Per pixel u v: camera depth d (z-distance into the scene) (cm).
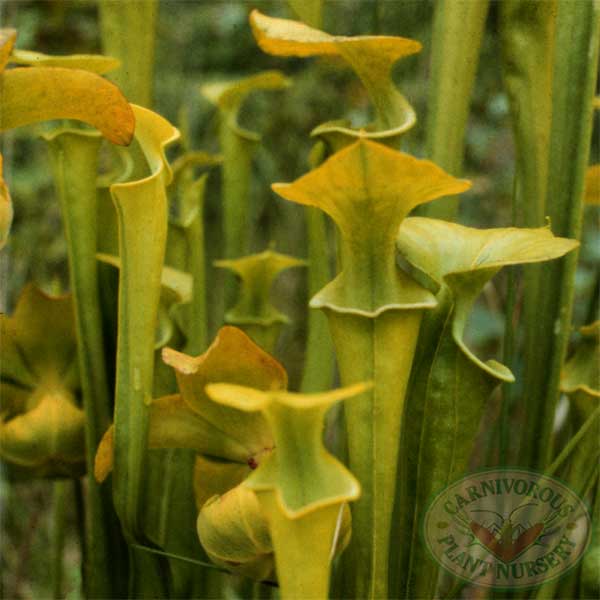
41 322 84
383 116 71
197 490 79
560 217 78
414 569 74
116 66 78
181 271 88
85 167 80
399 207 65
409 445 73
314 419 63
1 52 67
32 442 82
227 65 204
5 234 69
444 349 71
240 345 72
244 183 96
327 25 179
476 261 70
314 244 85
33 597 126
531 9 77
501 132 193
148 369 74
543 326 79
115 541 83
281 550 64
